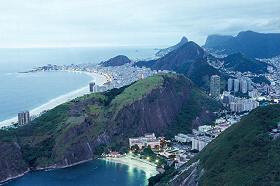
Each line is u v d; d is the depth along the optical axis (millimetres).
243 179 175500
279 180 165375
